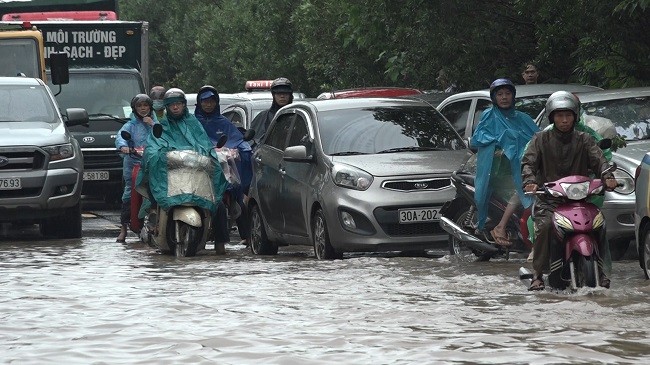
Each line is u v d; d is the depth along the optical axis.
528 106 27.11
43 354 12.85
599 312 15.23
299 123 26.67
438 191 23.97
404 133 25.72
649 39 31.64
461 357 12.29
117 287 18.95
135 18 113.88
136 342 13.54
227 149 27.55
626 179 22.50
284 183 26.27
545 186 17.23
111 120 44.03
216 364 12.17
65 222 32.06
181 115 26.52
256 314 15.55
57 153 31.33
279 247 29.39
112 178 43.97
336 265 22.14
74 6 50.41
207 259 24.86
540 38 37.19
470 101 28.58
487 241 22.23
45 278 20.48
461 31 38.78
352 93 39.59
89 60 45.91
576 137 17.64
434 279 19.34
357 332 13.97
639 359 12.07
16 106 33.12
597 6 30.94
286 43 76.62
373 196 23.84
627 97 25.06
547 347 12.78
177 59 103.56
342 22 52.88
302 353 12.67
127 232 33.66
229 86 90.31
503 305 16.06
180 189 25.69
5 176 30.73
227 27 88.69
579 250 16.83
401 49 41.84
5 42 40.16
